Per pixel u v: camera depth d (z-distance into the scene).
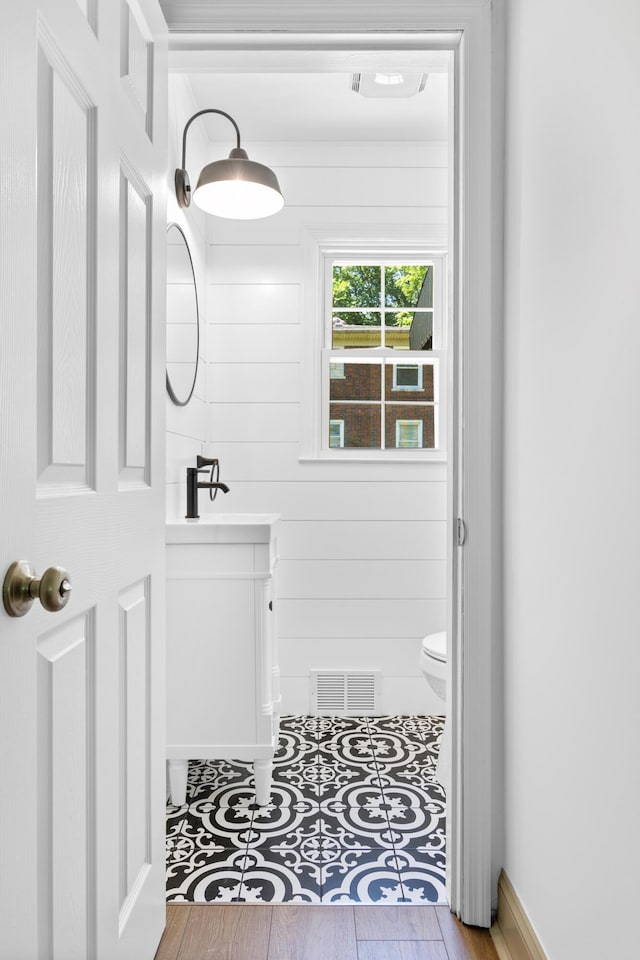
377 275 3.12
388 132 2.90
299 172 2.99
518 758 1.43
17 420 0.76
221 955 1.43
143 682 1.32
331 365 3.11
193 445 2.67
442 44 1.57
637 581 0.91
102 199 1.06
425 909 1.60
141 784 1.30
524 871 1.39
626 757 0.94
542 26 1.29
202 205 2.31
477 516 1.55
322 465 2.99
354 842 1.89
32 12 0.79
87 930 1.01
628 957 0.92
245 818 2.02
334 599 2.98
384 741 2.65
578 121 1.11
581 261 1.10
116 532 1.14
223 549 2.00
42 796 0.86
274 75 2.44
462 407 1.56
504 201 1.55
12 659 0.75
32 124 0.80
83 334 1.00
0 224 0.72
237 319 3.00
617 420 0.97
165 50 1.45
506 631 1.53
